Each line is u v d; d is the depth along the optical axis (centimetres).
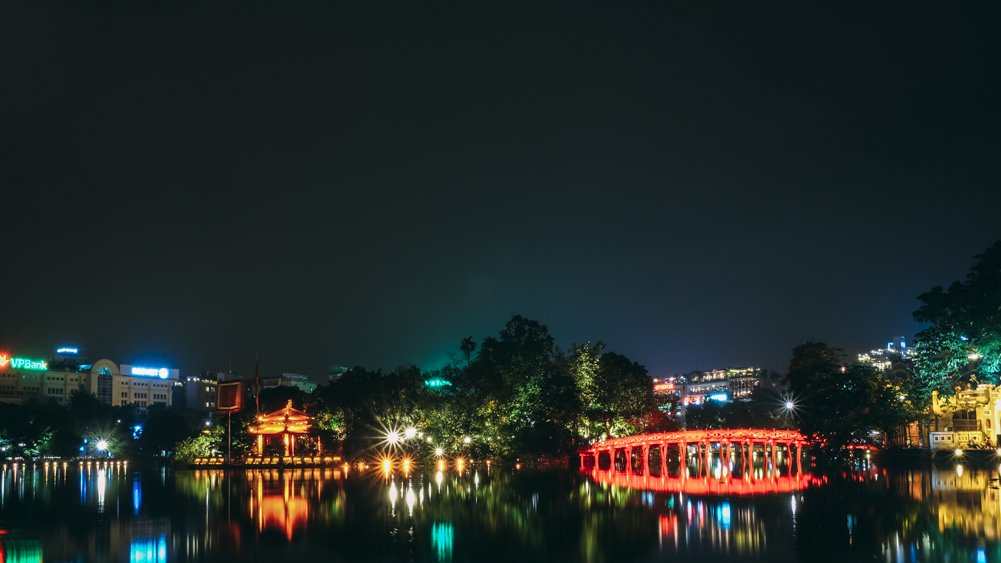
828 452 15038
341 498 12319
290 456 19162
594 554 8081
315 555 8162
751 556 7769
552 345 17838
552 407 17312
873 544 8038
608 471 17362
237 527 9725
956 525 8856
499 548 8412
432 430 17888
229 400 19200
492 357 17475
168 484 15350
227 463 18838
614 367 19912
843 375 15275
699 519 9938
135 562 7875
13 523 10194
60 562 7906
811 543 8219
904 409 15925
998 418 15838
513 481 14775
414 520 10094
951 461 15450
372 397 18512
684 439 16650
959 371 14525
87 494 13762
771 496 11994
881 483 12731
